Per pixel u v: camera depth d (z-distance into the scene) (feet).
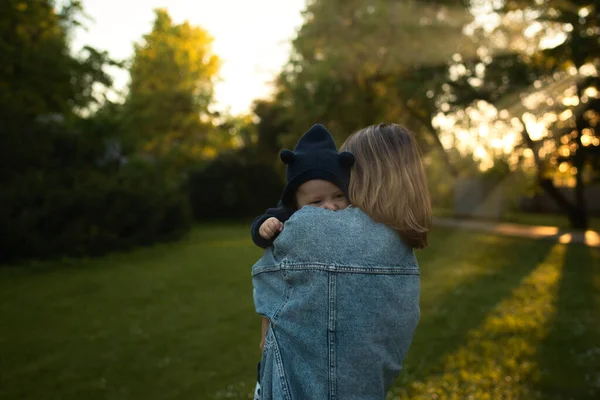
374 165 5.13
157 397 14.06
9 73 46.88
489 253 43.39
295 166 5.28
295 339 4.71
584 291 27.48
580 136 55.77
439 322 21.20
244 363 16.67
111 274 33.50
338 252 4.70
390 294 4.79
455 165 81.92
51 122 46.47
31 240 37.73
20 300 25.89
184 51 117.91
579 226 65.82
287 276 4.81
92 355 17.46
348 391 4.64
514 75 57.72
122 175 47.55
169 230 52.47
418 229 5.03
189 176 78.07
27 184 39.34
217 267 35.91
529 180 71.51
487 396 13.57
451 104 62.54
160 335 19.74
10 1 45.91
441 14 63.72
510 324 20.61
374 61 68.13
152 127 98.53
